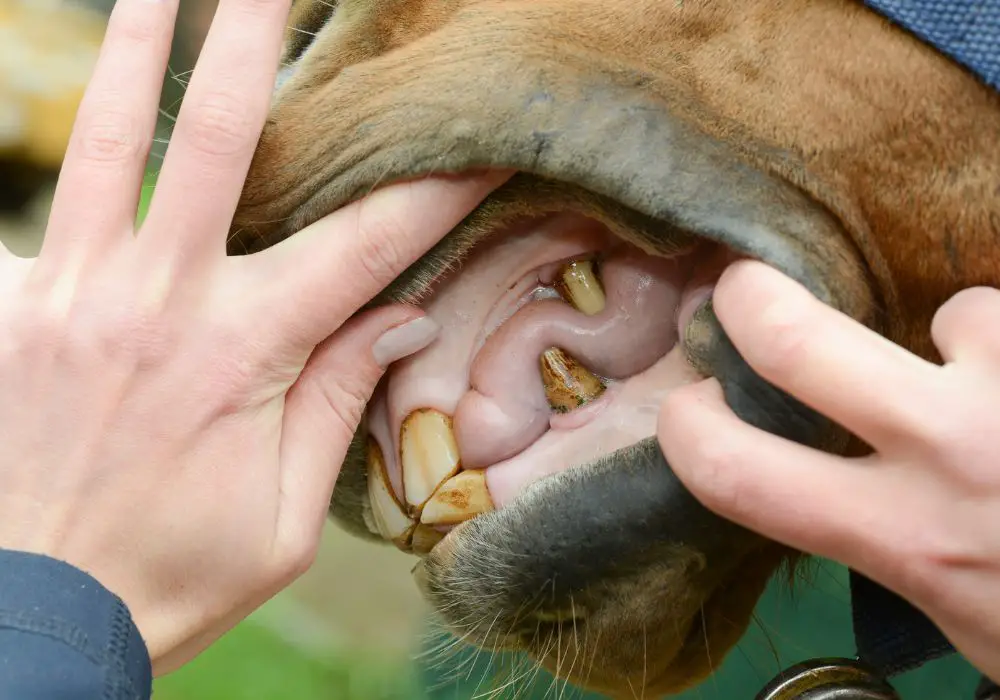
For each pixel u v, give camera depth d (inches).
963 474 20.5
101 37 68.2
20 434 22.7
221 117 22.8
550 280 24.9
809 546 21.0
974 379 20.8
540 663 23.9
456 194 23.0
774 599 30.7
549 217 24.4
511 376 24.3
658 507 22.3
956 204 22.0
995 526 20.4
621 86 22.3
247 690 39.0
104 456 22.8
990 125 21.8
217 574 23.2
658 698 25.3
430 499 24.8
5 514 22.7
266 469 23.4
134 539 22.9
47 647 21.5
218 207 23.0
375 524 26.3
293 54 25.6
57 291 22.9
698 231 22.0
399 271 23.3
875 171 22.1
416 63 23.0
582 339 24.3
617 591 22.8
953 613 20.8
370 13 23.7
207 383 23.0
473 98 22.5
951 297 22.1
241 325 23.0
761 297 21.4
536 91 22.4
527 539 22.7
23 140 60.8
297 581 46.0
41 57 63.3
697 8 22.3
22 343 22.8
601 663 23.5
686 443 21.4
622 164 22.1
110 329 22.8
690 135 22.1
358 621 45.0
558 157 22.2
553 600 22.9
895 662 23.7
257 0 22.9
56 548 22.7
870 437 20.9
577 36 22.5
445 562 23.3
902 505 20.7
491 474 24.4
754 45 22.2
